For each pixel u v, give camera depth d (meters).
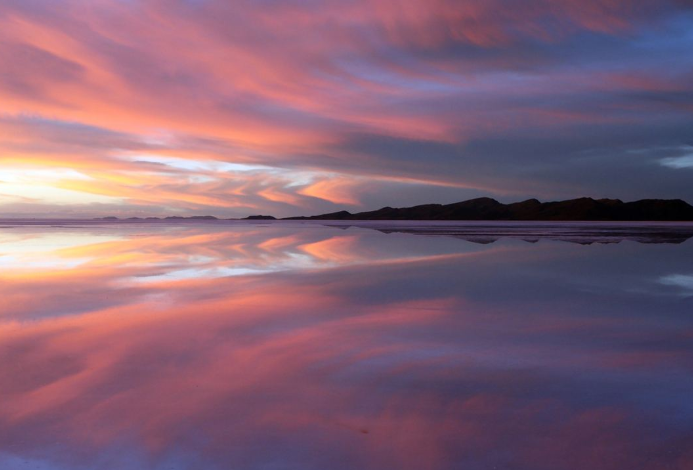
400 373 5.20
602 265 15.54
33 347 6.08
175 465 3.38
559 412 4.24
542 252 20.58
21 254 19.19
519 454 3.54
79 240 28.81
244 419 4.08
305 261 16.72
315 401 4.46
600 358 5.73
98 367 5.34
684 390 4.72
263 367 5.38
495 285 11.23
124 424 3.96
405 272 13.57
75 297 9.58
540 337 6.66
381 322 7.48
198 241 27.86
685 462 3.43
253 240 28.94
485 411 4.26
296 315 7.96
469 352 5.95
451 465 3.40
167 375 5.09
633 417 4.14
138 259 17.22
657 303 9.14
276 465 3.39
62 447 3.60
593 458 3.49
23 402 4.37
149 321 7.50
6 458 3.44
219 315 7.93
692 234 38.53
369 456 3.51
